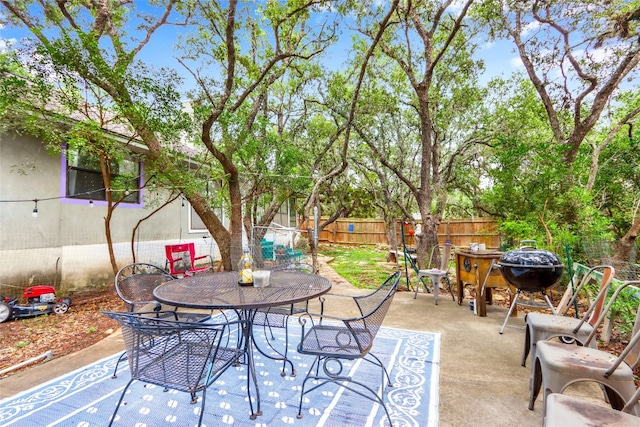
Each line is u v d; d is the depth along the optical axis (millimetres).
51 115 4418
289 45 6926
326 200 15062
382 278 7410
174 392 2303
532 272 3113
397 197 11680
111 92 4383
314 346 2102
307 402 2186
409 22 6938
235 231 6227
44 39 4016
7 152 4938
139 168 6902
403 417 2014
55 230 5527
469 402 2189
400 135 9953
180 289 2469
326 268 8695
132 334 1758
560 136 6438
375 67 8281
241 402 2184
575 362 1802
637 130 7359
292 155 7047
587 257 4758
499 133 8070
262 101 8008
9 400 2215
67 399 2223
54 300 4742
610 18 5418
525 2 5949
